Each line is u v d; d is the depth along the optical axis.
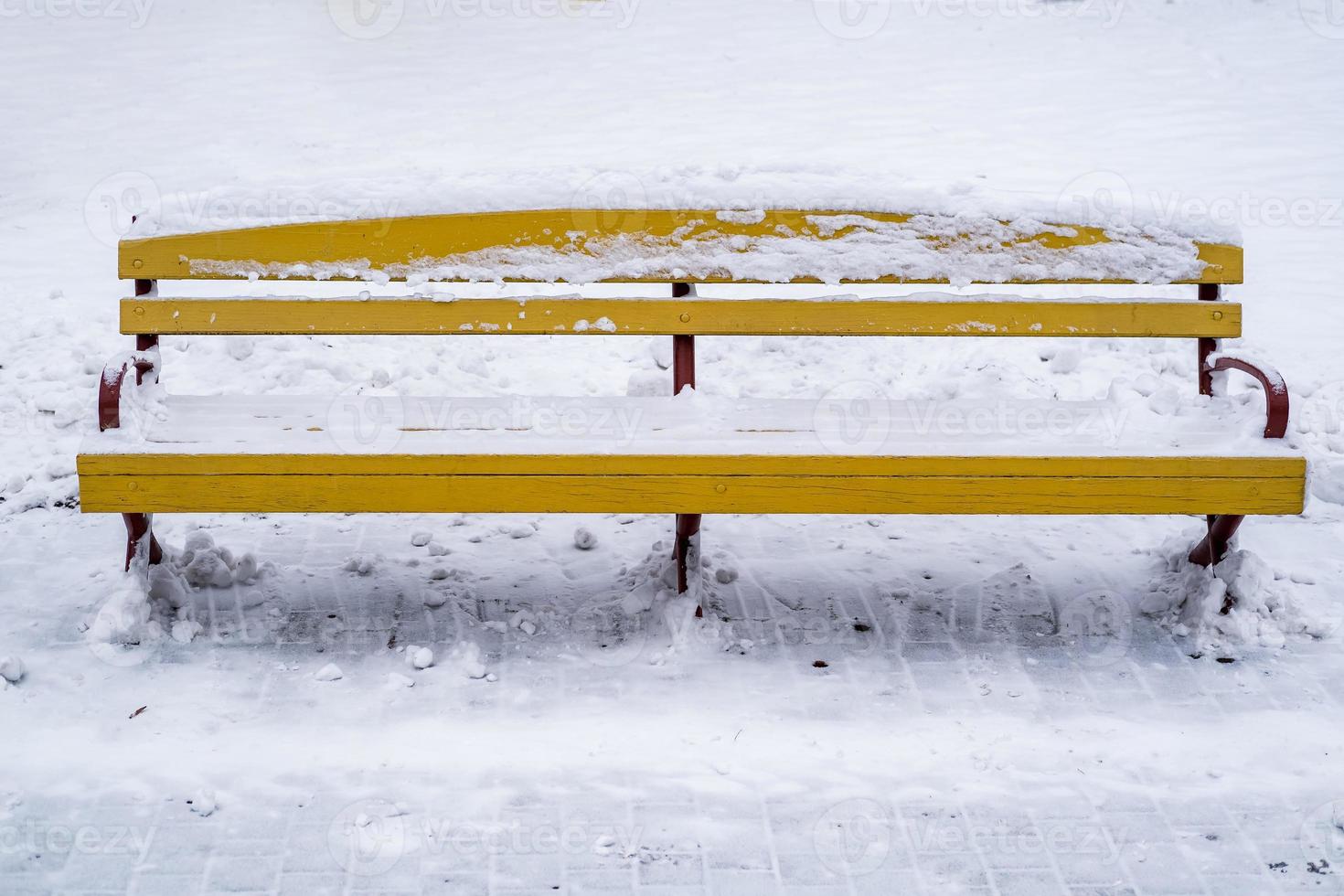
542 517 4.48
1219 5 11.73
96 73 10.26
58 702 3.29
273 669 3.47
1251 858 2.81
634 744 3.16
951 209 3.67
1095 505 3.46
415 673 3.46
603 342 5.62
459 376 5.28
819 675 3.50
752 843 2.82
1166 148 8.28
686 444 3.46
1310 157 8.02
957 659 3.60
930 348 5.62
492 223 3.61
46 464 4.65
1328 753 3.18
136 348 3.65
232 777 3.01
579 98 9.66
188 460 3.37
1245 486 3.47
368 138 8.78
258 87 9.98
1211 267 3.72
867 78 10.07
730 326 3.64
